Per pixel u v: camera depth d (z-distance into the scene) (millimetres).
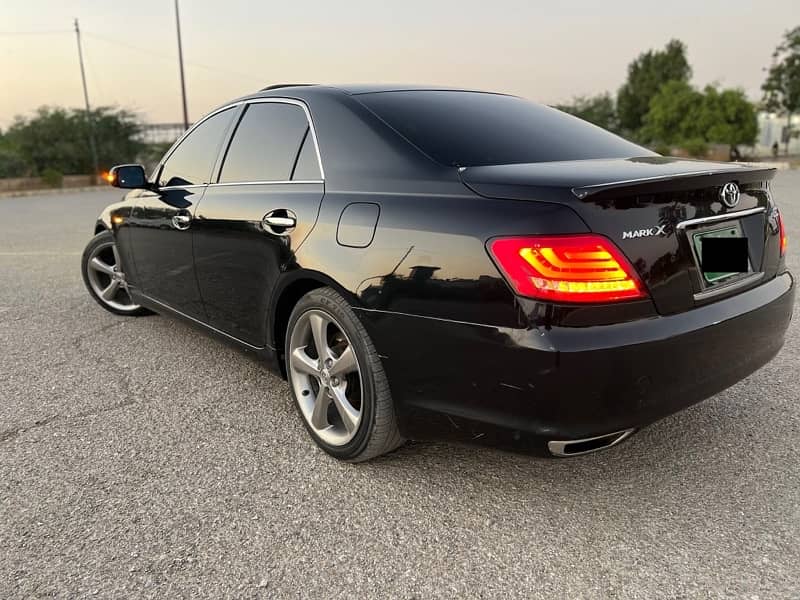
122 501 2352
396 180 2279
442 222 2031
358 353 2332
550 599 1825
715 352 2059
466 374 1994
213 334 3395
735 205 2195
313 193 2555
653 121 30531
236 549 2072
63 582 1929
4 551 2076
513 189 1948
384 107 2609
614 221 1852
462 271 1948
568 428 1863
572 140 2635
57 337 4320
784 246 2561
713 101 28156
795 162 23906
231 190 3074
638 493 2332
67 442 2816
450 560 2002
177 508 2301
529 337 1824
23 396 3328
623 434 1961
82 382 3508
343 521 2211
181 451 2723
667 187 1927
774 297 2324
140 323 4637
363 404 2367
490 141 2426
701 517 2176
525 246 1830
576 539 2088
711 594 1819
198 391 3365
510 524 2176
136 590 1892
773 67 34281
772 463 2492
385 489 2402
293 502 2328
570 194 1832
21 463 2639
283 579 1932
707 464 2502
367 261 2223
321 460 2625
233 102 3369
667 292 1944
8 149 28594
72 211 14711
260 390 3371
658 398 1938
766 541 2039
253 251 2816
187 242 3377
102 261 4816
